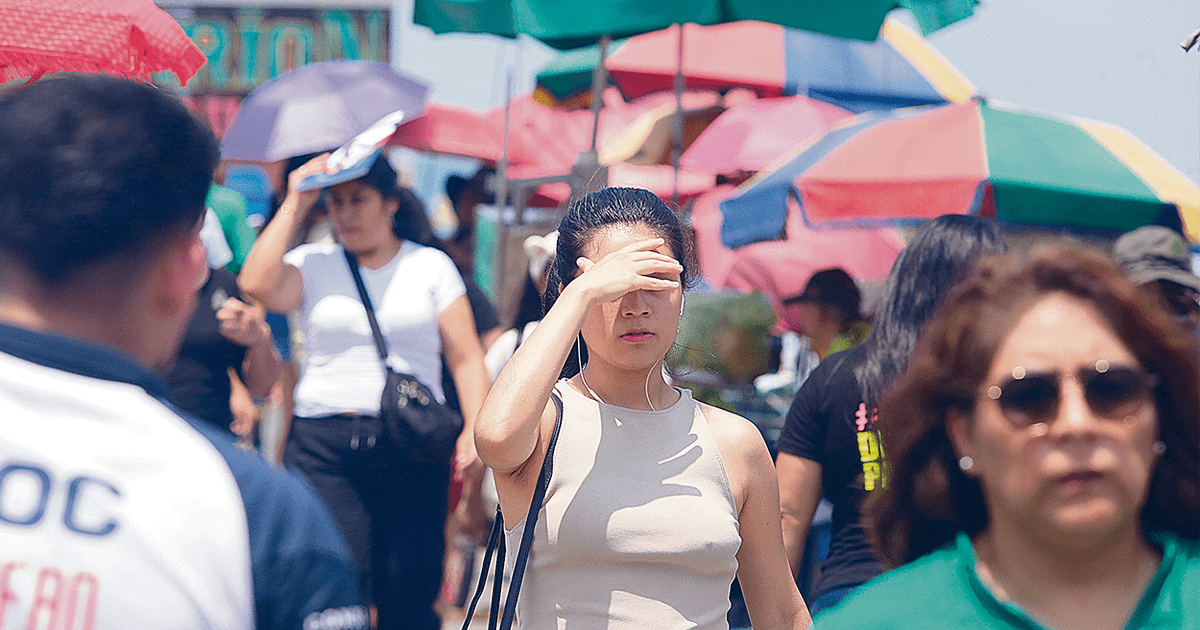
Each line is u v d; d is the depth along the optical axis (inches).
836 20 439.8
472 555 548.1
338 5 1013.2
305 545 120.6
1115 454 126.4
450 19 465.4
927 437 140.6
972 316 135.7
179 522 114.6
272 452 605.9
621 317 212.7
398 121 372.2
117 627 110.6
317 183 358.6
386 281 370.9
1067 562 134.7
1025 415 127.8
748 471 222.2
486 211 753.0
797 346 899.4
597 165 585.6
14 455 112.5
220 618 114.5
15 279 118.7
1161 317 132.1
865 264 807.7
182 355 388.2
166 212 121.7
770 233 527.5
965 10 439.5
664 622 206.2
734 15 437.1
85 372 117.6
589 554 206.1
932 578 139.3
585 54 733.3
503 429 199.0
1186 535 139.2
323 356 366.9
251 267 355.9
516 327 451.2
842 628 139.8
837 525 278.4
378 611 365.7
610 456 211.5
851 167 486.3
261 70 991.6
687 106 832.3
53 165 117.0
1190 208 477.4
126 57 306.0
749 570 227.5
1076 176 468.8
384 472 361.4
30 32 295.4
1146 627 134.3
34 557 110.1
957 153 474.6
